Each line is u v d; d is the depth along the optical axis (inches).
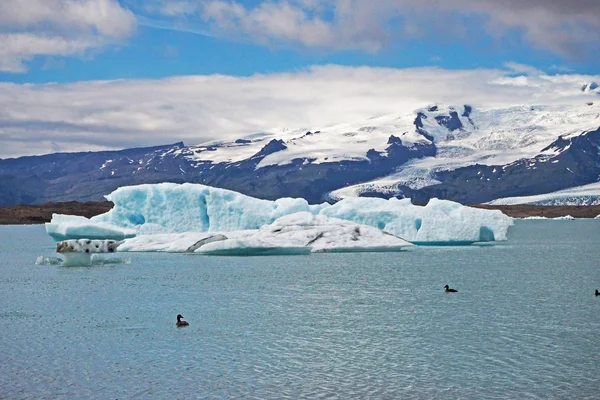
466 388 1022.4
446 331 1379.2
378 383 1043.9
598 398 982.4
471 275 2348.7
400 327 1418.6
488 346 1258.0
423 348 1243.2
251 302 1724.9
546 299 1796.3
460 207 3585.1
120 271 2395.4
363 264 2659.9
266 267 2519.7
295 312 1584.6
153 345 1264.8
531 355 1195.9
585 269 2623.0
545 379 1063.0
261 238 2970.0
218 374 1087.6
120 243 3080.7
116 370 1108.5
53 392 1005.8
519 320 1494.8
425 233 3388.3
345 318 1513.3
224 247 2815.0
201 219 3430.1
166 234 3221.0
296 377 1072.2
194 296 1819.6
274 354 1202.0
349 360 1165.1
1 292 1897.1
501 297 1829.5
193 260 2758.4
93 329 1396.4
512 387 1026.1
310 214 3169.3
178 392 1005.2
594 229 7037.4
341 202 3565.5
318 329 1396.4
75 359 1170.6
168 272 2354.8
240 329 1397.6
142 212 3472.0
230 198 3432.6
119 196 3513.8
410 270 2475.4
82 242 2596.0
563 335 1344.7
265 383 1043.9
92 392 1005.8
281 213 3388.3
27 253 3447.3
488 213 3693.4
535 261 2977.4
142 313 1569.9
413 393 1000.9
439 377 1072.2
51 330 1386.6
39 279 2176.4
